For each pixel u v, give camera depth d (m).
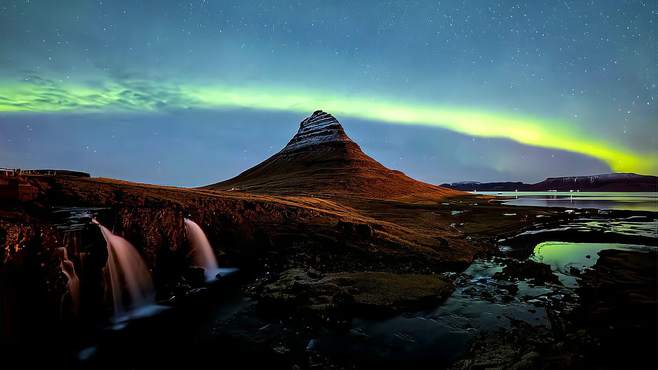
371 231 30.94
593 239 37.78
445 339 13.85
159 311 17.95
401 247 29.06
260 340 14.34
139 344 14.48
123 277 19.25
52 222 18.78
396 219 50.16
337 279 20.34
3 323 13.58
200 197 32.62
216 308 17.92
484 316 16.05
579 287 20.12
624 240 36.88
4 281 13.83
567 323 14.81
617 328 13.88
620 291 18.47
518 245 35.28
